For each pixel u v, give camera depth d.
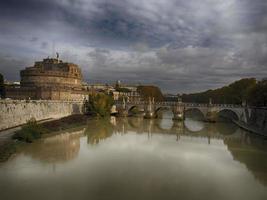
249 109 124.44
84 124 114.88
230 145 77.56
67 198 36.50
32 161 53.34
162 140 84.62
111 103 159.62
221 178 46.75
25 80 163.75
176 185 42.56
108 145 72.94
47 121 102.81
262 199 38.38
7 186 40.16
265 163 57.22
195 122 144.38
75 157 57.91
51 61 183.25
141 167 51.66
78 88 172.25
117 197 37.31
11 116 84.00
